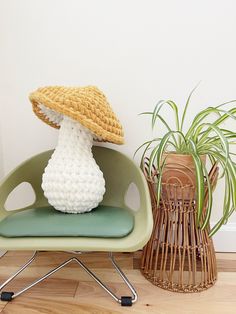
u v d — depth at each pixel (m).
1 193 0.99
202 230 0.97
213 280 1.01
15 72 1.23
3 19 1.20
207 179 0.88
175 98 1.21
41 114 1.06
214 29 1.16
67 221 0.86
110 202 1.13
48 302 0.93
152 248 1.04
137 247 0.75
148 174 1.02
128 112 1.23
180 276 0.97
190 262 0.97
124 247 0.75
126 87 1.21
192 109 1.21
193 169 0.92
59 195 0.93
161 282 1.00
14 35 1.21
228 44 1.16
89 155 0.99
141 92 1.21
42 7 1.19
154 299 0.94
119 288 1.01
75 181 0.92
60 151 0.97
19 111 1.25
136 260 1.22
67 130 0.98
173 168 0.93
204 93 1.19
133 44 1.19
